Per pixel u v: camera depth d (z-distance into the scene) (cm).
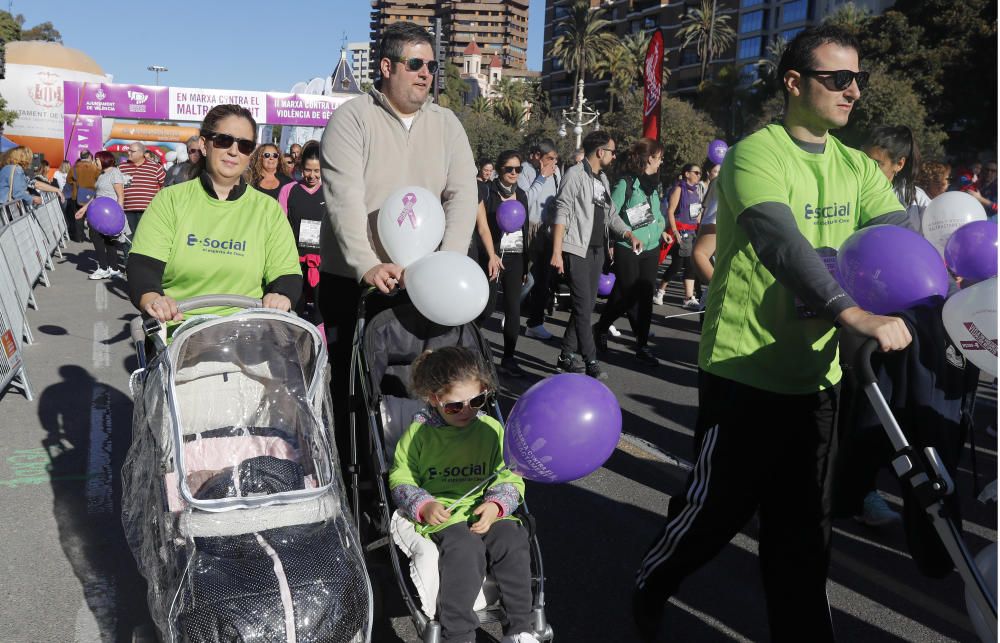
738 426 293
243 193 370
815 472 295
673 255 1201
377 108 393
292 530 277
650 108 1518
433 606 279
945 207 421
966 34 4775
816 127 285
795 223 263
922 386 365
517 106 10638
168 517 275
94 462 521
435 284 338
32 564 391
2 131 3145
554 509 476
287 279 370
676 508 319
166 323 333
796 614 295
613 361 849
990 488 493
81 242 1927
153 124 3484
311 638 256
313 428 310
